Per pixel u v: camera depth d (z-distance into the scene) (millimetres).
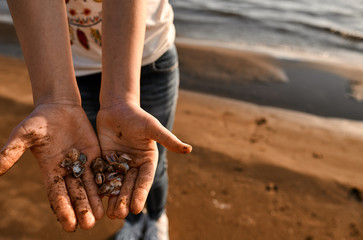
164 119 539
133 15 403
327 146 1159
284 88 1859
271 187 867
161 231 669
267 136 1195
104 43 410
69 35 441
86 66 481
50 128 381
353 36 3508
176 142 362
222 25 3736
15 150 345
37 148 371
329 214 782
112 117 403
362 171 991
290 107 1607
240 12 4461
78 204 359
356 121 1475
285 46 3035
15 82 1519
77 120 409
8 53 2184
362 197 848
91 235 686
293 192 854
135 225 692
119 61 403
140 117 385
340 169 992
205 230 718
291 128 1307
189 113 1370
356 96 1785
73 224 343
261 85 1888
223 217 754
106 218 732
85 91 507
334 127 1364
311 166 989
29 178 816
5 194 756
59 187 366
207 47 2541
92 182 391
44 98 398
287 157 1034
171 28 507
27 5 388
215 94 1704
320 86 1915
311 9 4980
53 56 399
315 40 3320
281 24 3873
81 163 396
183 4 4855
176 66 526
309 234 718
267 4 5301
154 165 393
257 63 2252
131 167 402
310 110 1587
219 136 1147
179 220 741
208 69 2076
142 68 473
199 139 1098
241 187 860
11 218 692
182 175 897
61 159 386
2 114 1132
